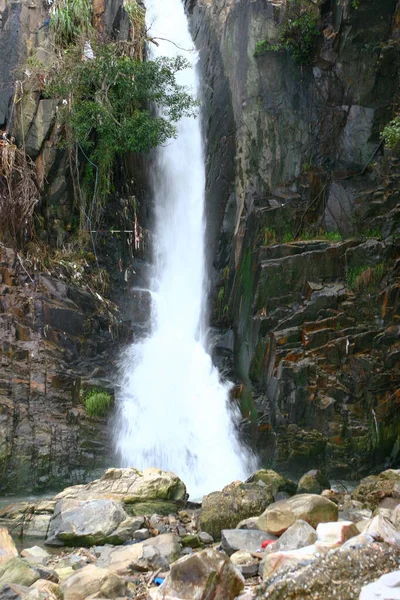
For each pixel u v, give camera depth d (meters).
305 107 18.12
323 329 15.50
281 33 18.14
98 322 16.61
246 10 19.09
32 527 9.18
